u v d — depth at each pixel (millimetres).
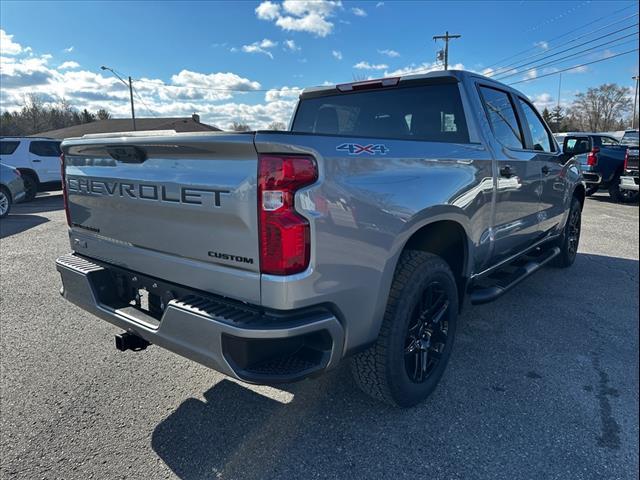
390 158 2309
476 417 2707
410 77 3424
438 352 2914
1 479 2209
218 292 2125
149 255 2434
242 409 2785
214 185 2029
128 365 3330
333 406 2807
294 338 1991
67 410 2773
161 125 52469
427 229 2824
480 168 3059
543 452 2410
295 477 2232
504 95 3844
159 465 2316
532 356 3480
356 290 2146
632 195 12906
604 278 5527
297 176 1888
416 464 2320
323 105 4004
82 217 2928
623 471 2275
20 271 5789
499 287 3555
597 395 2947
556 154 4688
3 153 13727
